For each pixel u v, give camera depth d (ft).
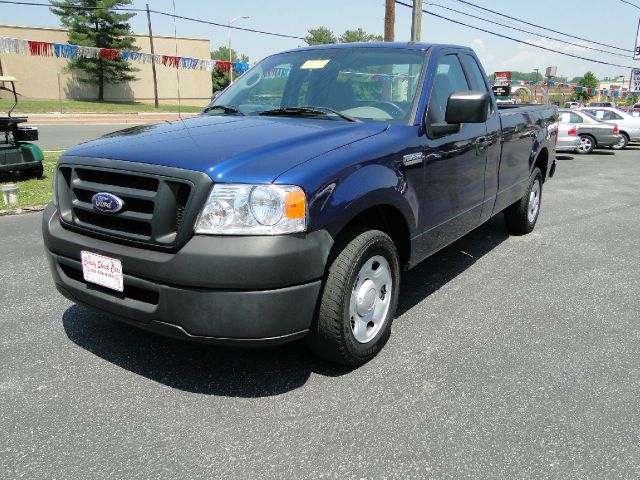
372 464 7.54
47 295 13.44
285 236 8.10
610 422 8.59
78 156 9.49
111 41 151.33
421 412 8.77
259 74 14.06
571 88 145.59
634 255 18.08
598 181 36.96
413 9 49.26
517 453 7.81
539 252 18.24
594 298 13.99
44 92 150.00
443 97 12.82
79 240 9.25
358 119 11.50
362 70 12.64
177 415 8.63
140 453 7.71
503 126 15.62
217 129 10.34
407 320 12.43
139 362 10.26
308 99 12.53
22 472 7.28
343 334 9.32
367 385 9.57
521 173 18.10
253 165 8.32
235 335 8.23
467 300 13.71
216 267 7.89
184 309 8.18
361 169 9.39
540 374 10.04
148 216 8.39
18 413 8.59
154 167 8.42
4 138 29.43
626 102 228.43
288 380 9.71
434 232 12.25
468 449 7.88
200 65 77.82
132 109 128.57
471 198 14.05
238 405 8.93
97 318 12.17
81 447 7.82
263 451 7.78
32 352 10.57
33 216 21.93
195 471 7.36
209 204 8.02
